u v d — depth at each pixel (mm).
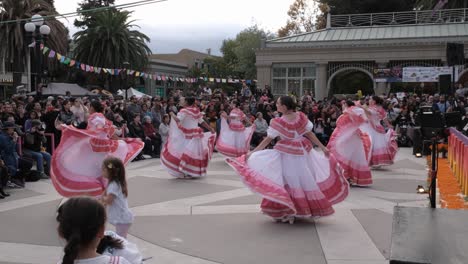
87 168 7176
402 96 24453
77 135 7152
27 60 30156
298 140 6977
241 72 52312
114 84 35625
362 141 9961
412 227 3176
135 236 6477
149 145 15148
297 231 6672
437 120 7723
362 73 30250
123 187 5270
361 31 29078
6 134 9672
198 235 6512
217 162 14016
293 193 6891
